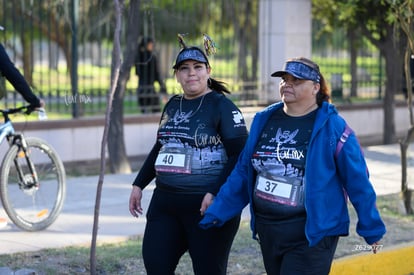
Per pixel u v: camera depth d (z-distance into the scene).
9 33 15.85
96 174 13.80
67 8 14.40
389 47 16.39
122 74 13.35
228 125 5.70
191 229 5.76
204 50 5.95
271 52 17.06
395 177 12.12
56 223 9.14
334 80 18.39
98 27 15.84
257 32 17.58
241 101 16.83
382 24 15.76
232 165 5.69
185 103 5.84
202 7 16.75
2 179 8.55
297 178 5.26
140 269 7.45
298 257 5.30
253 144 5.46
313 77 5.27
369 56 19.42
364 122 18.56
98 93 16.36
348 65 19.27
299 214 5.27
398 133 18.91
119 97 13.41
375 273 7.73
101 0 14.27
